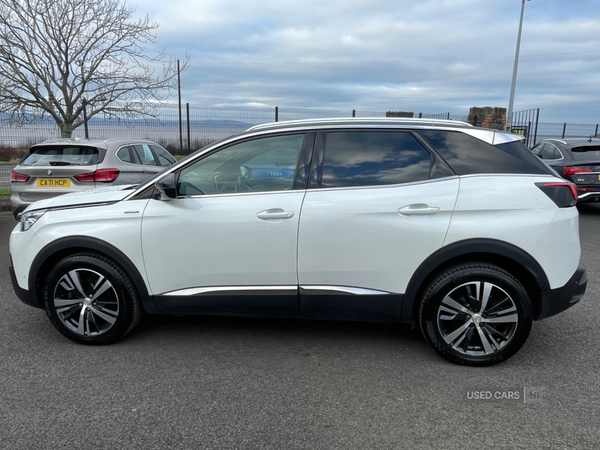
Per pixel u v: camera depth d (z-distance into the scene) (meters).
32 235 3.43
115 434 2.42
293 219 3.12
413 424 2.51
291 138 3.30
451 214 3.02
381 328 3.83
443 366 3.17
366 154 3.22
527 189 3.03
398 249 3.07
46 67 10.87
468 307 3.09
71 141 7.00
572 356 3.30
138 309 3.47
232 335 3.70
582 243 7.00
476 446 2.32
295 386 2.91
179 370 3.12
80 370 3.11
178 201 3.27
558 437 2.39
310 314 3.27
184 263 3.26
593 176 8.92
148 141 8.65
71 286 3.41
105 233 3.30
